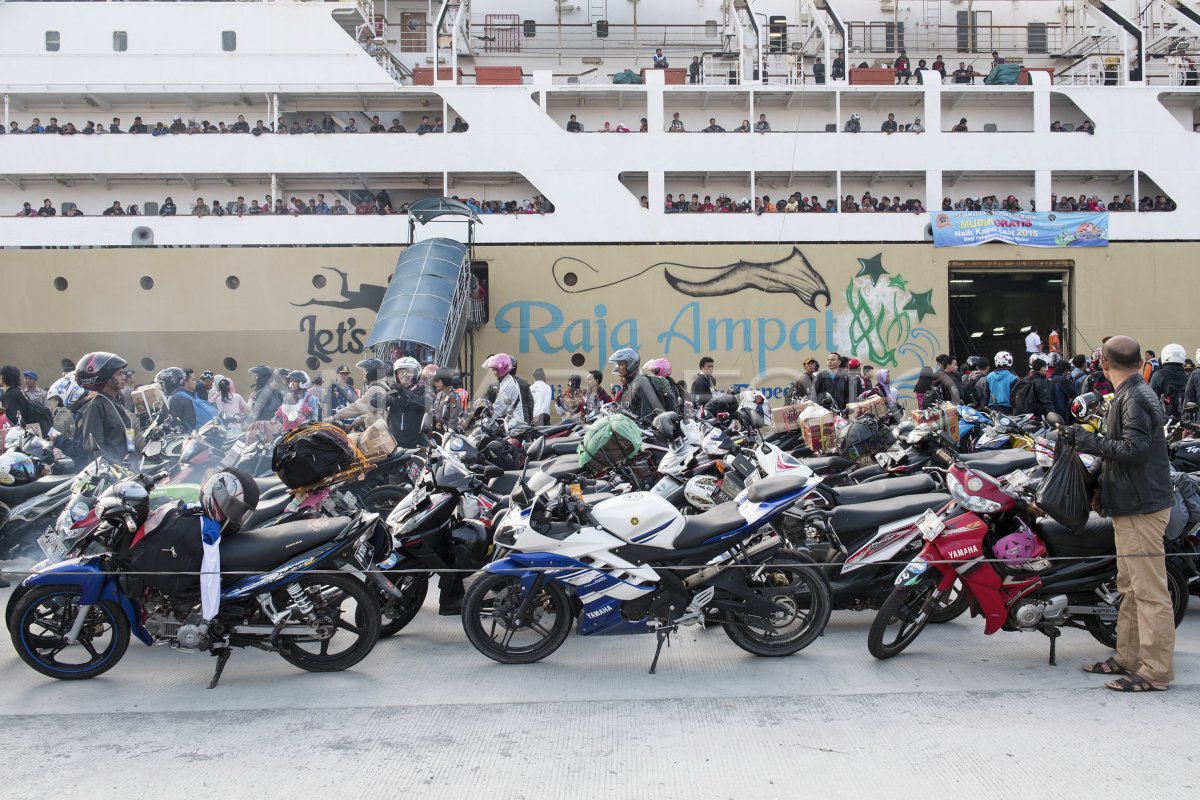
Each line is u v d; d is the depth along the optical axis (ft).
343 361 74.69
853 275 76.23
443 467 20.16
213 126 80.23
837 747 13.57
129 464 23.86
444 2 80.94
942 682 16.40
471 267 71.10
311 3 81.30
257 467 27.48
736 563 17.35
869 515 18.97
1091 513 18.62
